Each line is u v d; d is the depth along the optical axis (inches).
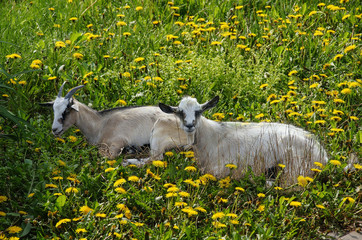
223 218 253.0
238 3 585.6
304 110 384.2
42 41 448.1
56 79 404.5
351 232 261.3
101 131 345.7
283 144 315.9
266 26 536.1
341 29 520.7
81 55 416.2
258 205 271.6
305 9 561.3
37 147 324.8
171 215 257.3
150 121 341.4
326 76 417.7
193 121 298.0
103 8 582.6
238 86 419.2
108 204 262.1
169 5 584.4
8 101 368.2
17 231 232.2
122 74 414.0
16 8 571.5
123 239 242.2
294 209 263.0
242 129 327.9
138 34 513.0
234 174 309.6
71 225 250.4
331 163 297.1
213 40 503.2
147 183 286.0
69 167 297.4
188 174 302.5
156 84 406.9
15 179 282.5
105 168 303.3
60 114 330.6
